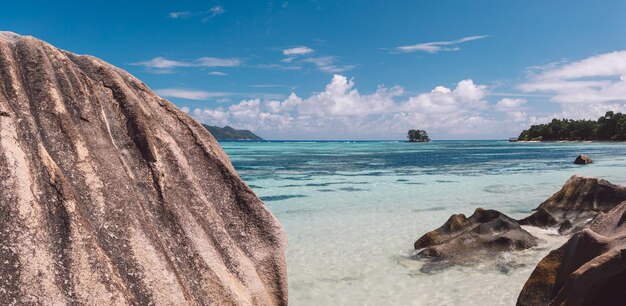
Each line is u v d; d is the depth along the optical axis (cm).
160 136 752
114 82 758
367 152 9662
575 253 788
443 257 1334
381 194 2748
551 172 4078
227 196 768
